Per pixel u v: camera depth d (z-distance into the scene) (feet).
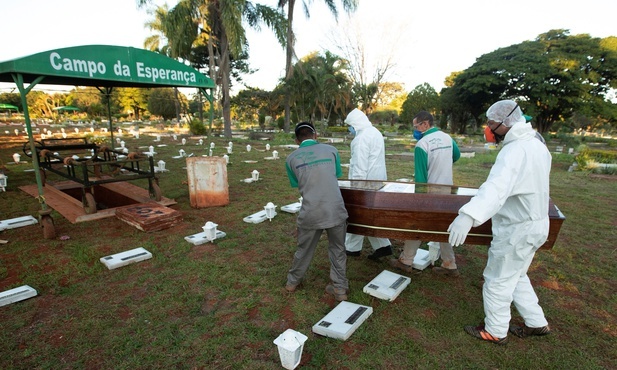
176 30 64.08
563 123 165.99
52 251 14.07
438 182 12.25
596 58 109.40
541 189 7.57
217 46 79.00
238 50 61.87
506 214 8.05
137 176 20.17
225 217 18.72
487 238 9.68
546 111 117.19
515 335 9.09
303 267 10.75
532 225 7.70
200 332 9.04
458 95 124.67
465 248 14.93
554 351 8.50
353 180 12.77
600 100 112.16
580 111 109.40
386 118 175.22
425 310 10.14
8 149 50.39
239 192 24.53
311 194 9.86
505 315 8.48
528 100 112.47
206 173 20.18
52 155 23.40
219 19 68.59
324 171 9.91
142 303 10.38
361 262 13.41
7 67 13.52
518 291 8.91
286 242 15.15
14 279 11.80
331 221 9.80
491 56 118.73
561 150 68.23
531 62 107.45
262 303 10.42
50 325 9.34
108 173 29.55
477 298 10.83
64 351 8.34
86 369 7.80
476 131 140.67
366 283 11.73
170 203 20.89
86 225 17.21
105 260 12.85
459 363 8.05
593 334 9.21
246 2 67.82
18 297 10.42
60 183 25.85
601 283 12.00
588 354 8.42
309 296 10.84
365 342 8.72
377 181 12.55
